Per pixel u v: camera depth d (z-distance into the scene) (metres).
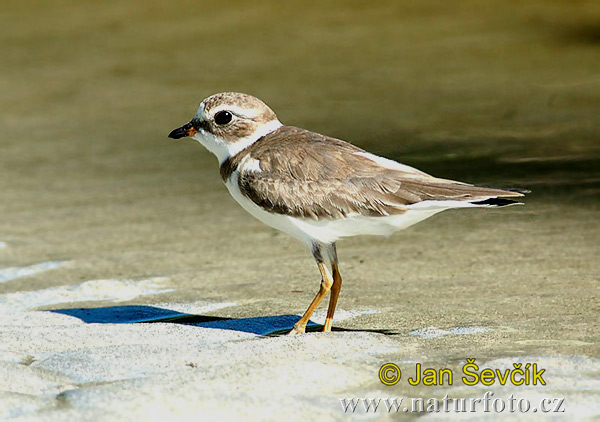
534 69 21.17
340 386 7.05
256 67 22.52
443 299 9.75
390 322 9.02
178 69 22.80
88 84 22.06
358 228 8.72
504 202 8.27
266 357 7.61
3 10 28.95
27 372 7.45
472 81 20.48
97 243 12.55
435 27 25.25
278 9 27.91
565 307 9.25
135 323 9.28
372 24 25.94
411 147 16.12
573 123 17.23
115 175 15.94
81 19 27.89
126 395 6.83
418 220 8.68
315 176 8.70
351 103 19.17
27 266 11.66
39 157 17.11
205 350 7.93
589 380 7.06
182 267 11.46
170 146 17.61
